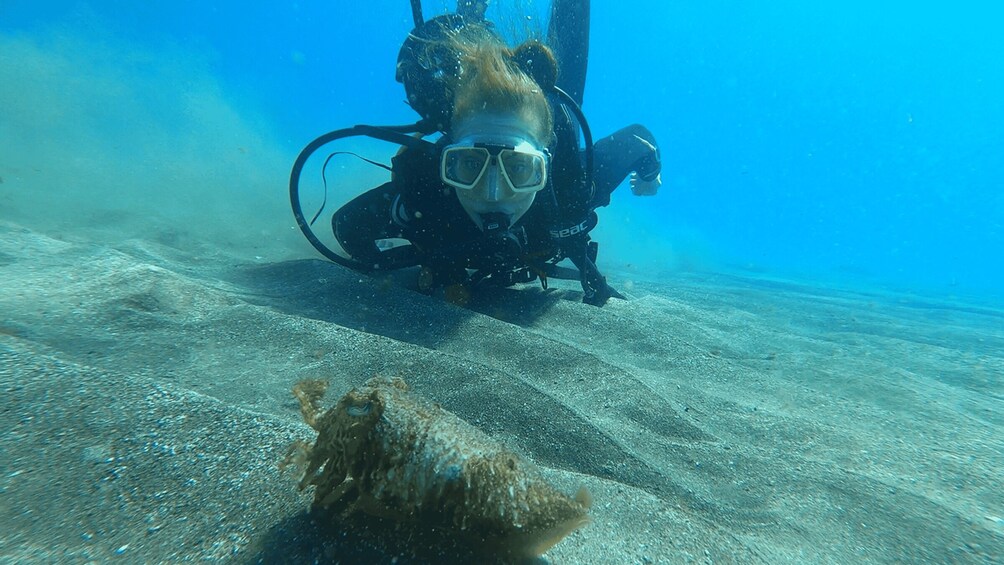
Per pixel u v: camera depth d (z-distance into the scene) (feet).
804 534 1.19
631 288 4.68
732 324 3.33
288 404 1.45
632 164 3.87
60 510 0.87
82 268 2.11
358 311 2.30
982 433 1.83
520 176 2.55
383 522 0.88
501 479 0.79
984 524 1.27
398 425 0.81
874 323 4.27
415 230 2.94
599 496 1.20
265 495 0.95
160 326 1.79
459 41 3.01
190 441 1.08
